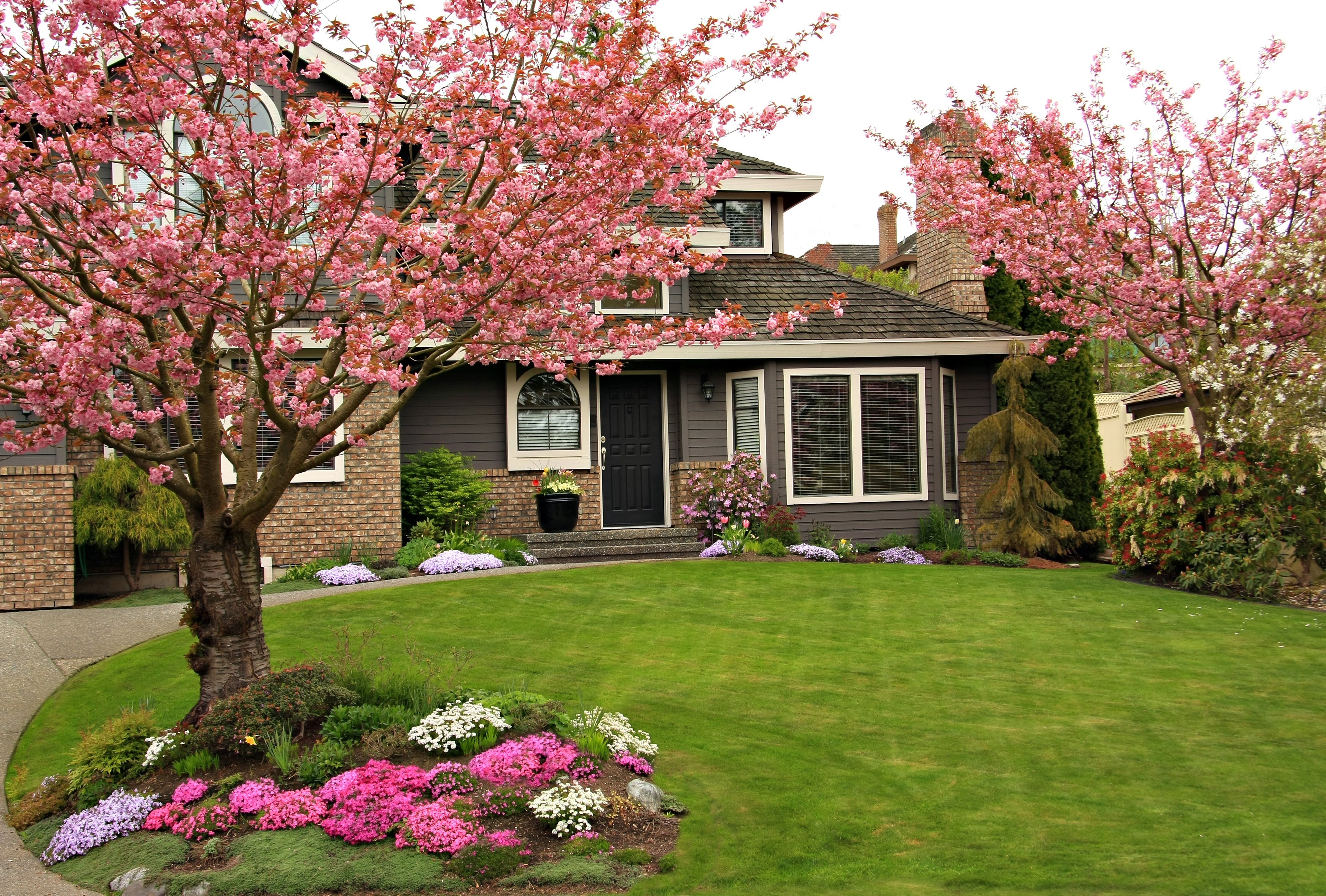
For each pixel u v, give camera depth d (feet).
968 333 50.55
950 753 22.52
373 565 42.04
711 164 54.34
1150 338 46.98
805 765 21.72
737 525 47.42
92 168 17.90
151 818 17.61
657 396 51.65
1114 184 44.73
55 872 16.79
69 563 36.35
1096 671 28.32
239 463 21.89
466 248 20.71
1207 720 24.45
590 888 16.06
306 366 21.11
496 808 17.88
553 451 49.65
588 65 20.54
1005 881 16.56
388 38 20.52
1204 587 38.17
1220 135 43.60
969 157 50.26
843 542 47.75
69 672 27.99
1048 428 51.62
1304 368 37.32
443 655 28.55
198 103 18.25
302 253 19.16
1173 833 18.45
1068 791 20.45
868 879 16.62
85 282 16.63
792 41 23.66
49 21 18.34
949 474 52.21
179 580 40.93
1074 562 49.44
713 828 18.53
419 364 42.04
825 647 30.53
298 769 18.81
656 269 23.68
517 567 42.91
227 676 21.08
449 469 45.88
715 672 28.07
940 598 36.70
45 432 16.89
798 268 55.52
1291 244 39.68
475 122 21.08
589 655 29.30
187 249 16.62
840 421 49.78
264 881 15.70
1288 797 19.98
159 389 19.51
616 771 20.34
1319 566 38.75
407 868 16.20
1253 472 38.17
